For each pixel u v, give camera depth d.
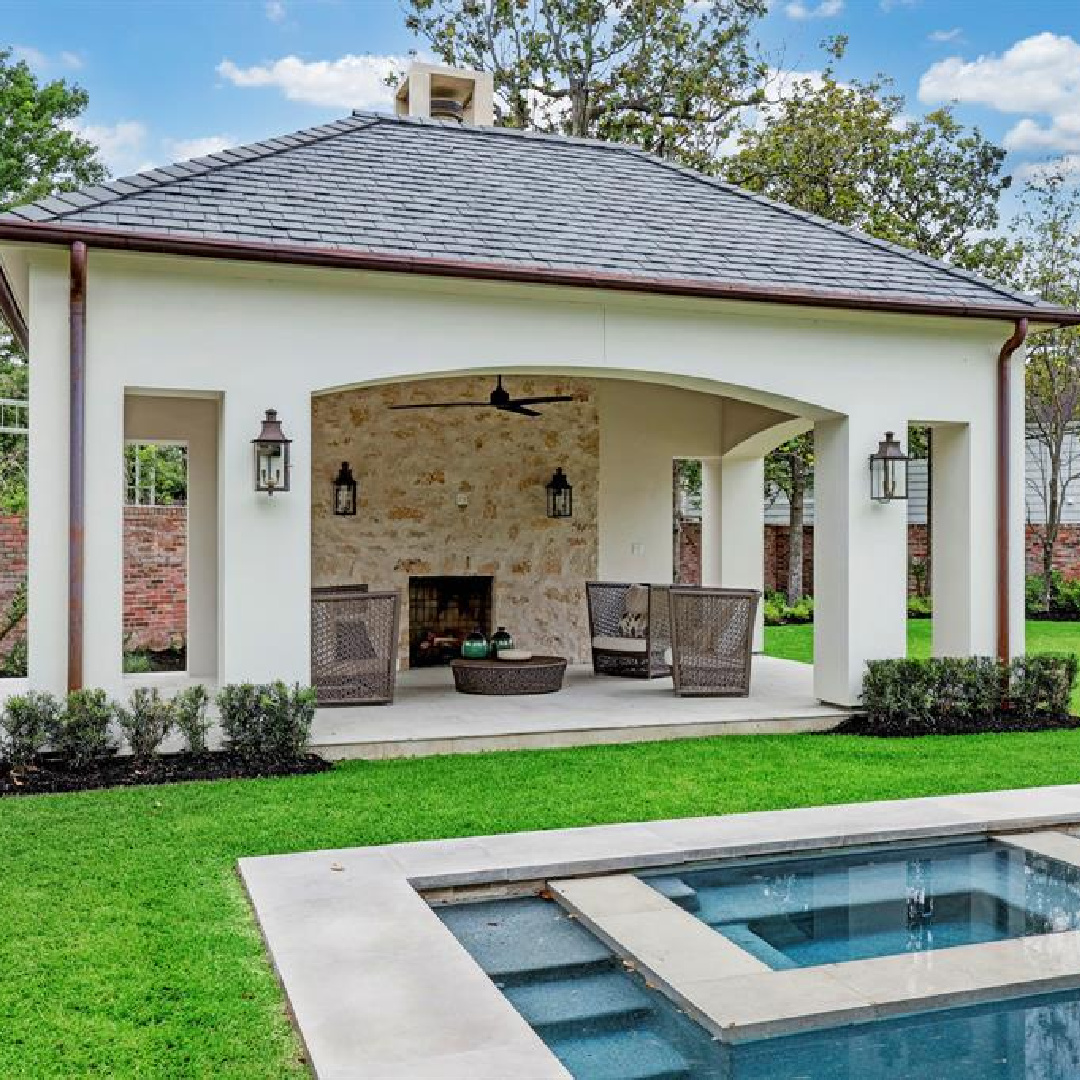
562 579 13.63
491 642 11.26
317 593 10.75
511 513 13.38
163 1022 3.88
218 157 9.28
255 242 7.76
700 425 14.28
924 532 23.97
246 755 7.72
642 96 22.67
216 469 12.34
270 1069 3.56
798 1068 3.81
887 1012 4.16
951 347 10.16
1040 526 23.94
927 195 21.48
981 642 10.23
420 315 8.59
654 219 10.22
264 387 8.16
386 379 8.55
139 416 11.89
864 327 9.87
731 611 10.49
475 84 12.86
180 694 7.96
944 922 5.24
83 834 6.08
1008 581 10.20
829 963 4.67
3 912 4.91
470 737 8.50
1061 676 10.00
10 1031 3.78
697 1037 4.04
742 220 10.71
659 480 14.14
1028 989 4.39
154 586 15.54
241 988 4.17
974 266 21.34
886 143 20.80
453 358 8.68
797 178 20.73
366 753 8.17
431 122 11.34
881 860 6.26
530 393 13.45
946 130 21.44
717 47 22.61
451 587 13.28
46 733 7.34
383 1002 3.99
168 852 5.80
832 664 9.98
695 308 9.28
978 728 9.48
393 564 12.80
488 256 8.57
